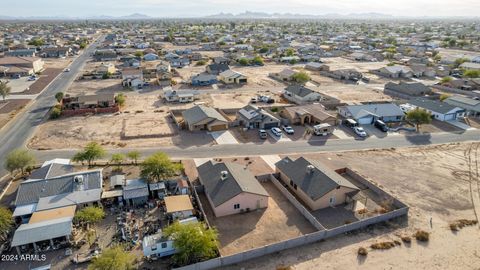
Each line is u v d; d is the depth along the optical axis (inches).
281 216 1653.5
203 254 1309.1
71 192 1704.0
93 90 4055.1
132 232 1501.0
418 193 1859.0
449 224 1584.6
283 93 3905.0
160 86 4256.9
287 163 2011.6
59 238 1427.2
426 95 3878.0
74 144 2447.1
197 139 2559.1
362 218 1640.0
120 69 5295.3
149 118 3014.3
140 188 1747.0
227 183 1715.1
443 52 7549.2
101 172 1894.7
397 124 2935.5
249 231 1537.9
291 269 1302.9
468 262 1347.2
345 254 1386.6
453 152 2397.9
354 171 2092.8
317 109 3036.4
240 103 3548.2
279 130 2667.3
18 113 3137.3
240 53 6830.7
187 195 1731.1
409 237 1485.0
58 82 4488.2
